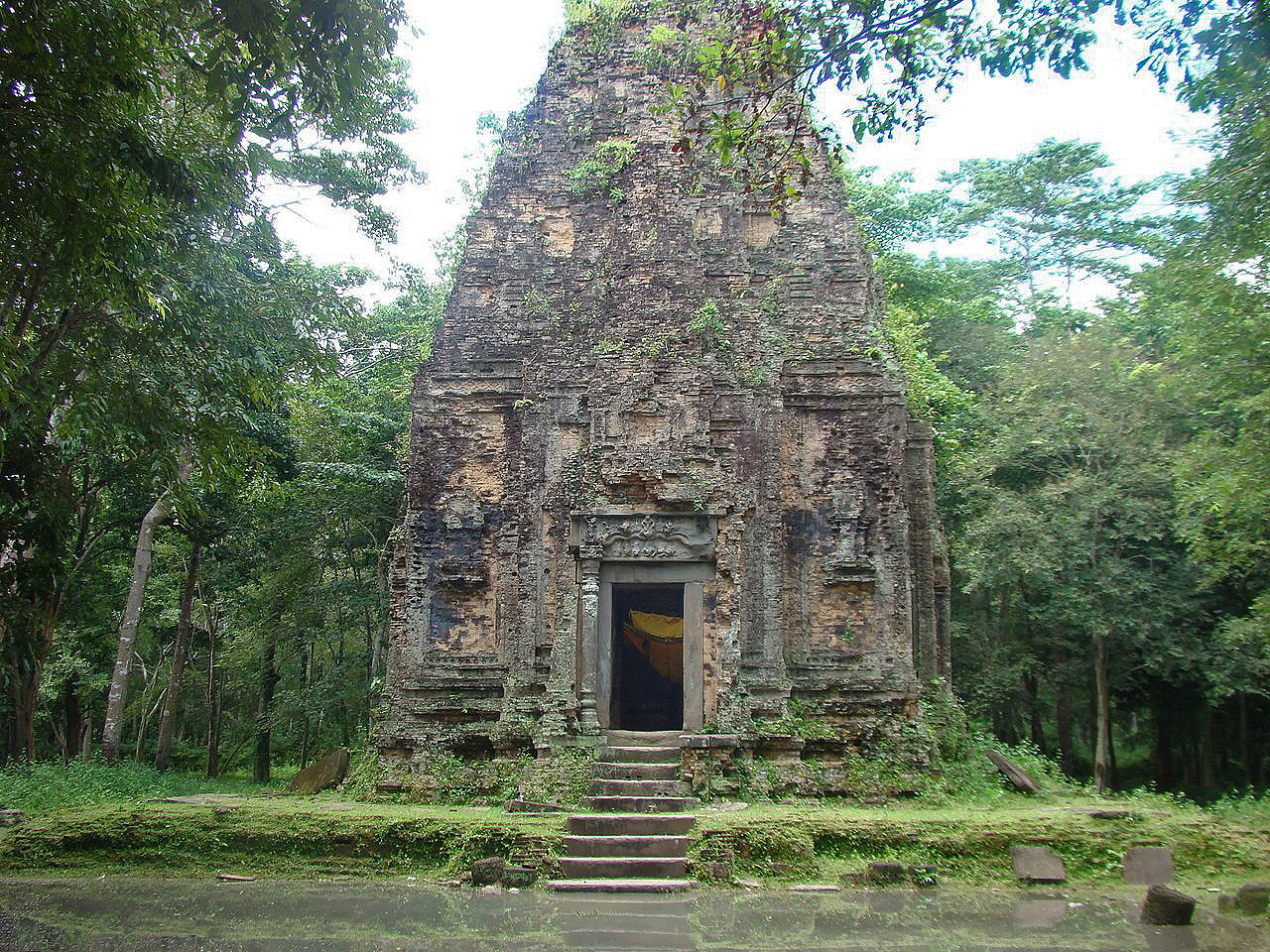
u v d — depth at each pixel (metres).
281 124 13.06
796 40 12.80
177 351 17.41
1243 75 13.27
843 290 23.20
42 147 12.57
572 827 15.55
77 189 13.14
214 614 44.06
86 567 36.72
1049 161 46.66
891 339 24.77
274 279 21.61
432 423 23.00
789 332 22.83
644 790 17.84
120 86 13.15
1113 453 32.06
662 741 19.53
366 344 37.41
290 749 50.75
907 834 15.04
